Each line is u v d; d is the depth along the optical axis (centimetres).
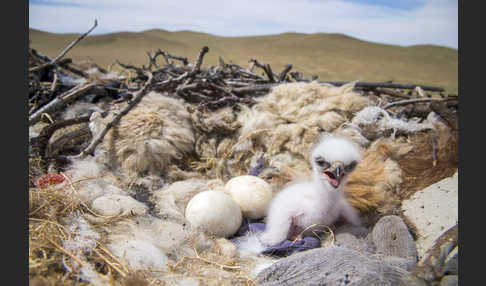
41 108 52
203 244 34
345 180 35
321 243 36
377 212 40
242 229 39
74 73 73
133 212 37
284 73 69
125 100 55
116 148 47
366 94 64
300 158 48
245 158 50
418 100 52
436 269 27
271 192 41
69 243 30
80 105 58
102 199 38
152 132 48
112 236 33
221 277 30
